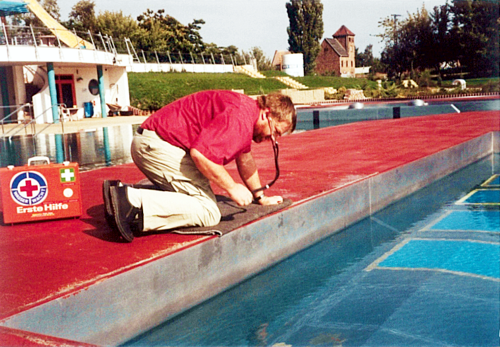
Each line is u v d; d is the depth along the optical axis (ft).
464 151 27.61
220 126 10.37
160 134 11.26
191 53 157.28
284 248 13.58
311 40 239.71
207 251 10.93
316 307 10.43
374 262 13.24
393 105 83.66
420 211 18.58
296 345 8.73
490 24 181.27
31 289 8.52
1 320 7.38
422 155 23.32
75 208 13.44
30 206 13.10
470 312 9.55
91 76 99.04
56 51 79.66
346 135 36.09
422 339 8.50
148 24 168.76
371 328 9.14
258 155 27.09
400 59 191.72
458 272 11.98
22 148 44.96
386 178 19.29
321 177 18.78
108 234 11.87
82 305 8.45
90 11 153.58
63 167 13.30
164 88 115.75
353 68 308.40
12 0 84.33
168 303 9.98
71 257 10.19
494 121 41.24
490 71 185.06
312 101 130.72
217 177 10.46
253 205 13.88
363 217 17.76
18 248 11.00
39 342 6.83
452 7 184.34
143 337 9.41
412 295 10.66
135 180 20.40
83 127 68.69
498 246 13.85
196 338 9.24
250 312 10.36
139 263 9.60
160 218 11.10
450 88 134.51
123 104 104.78
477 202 19.53
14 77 87.71
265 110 11.09
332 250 14.53
